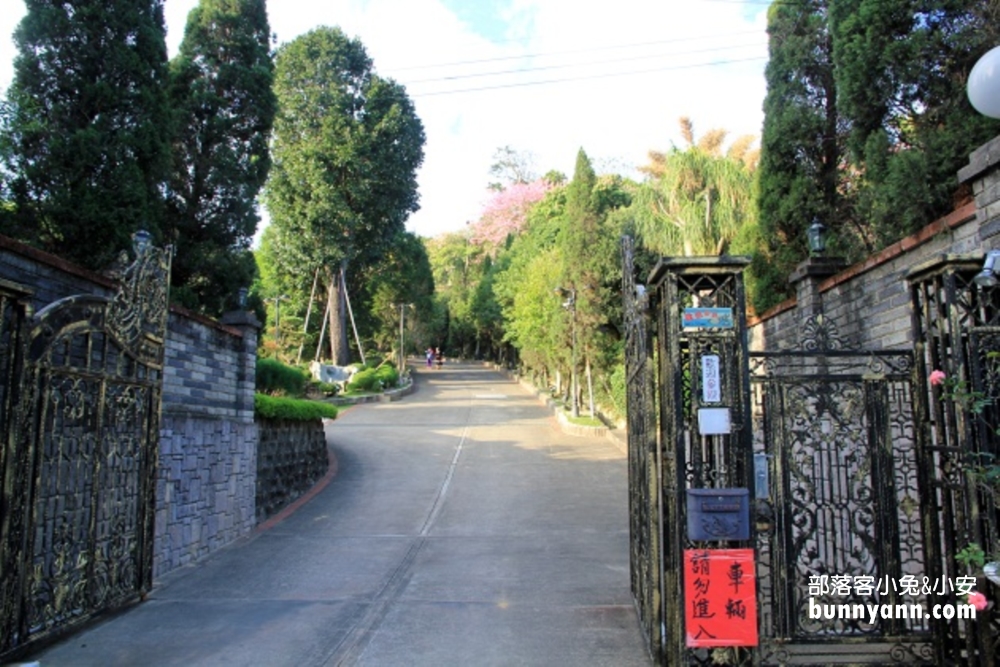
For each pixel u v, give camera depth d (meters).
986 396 3.41
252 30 11.83
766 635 4.12
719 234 14.69
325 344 32.12
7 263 4.56
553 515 9.60
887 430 4.17
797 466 4.23
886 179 5.69
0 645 4.04
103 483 5.26
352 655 4.48
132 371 5.67
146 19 7.80
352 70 28.47
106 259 6.95
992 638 3.44
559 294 21.11
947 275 3.55
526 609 5.44
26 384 4.30
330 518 9.63
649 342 4.21
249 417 8.98
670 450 3.87
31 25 7.11
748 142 22.95
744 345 3.61
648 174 22.72
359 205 28.12
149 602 5.70
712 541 3.57
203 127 10.78
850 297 5.96
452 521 9.31
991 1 5.40
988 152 3.87
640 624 4.90
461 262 52.41
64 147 6.82
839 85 6.37
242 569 6.88
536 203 41.06
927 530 3.90
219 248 10.46
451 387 32.22
